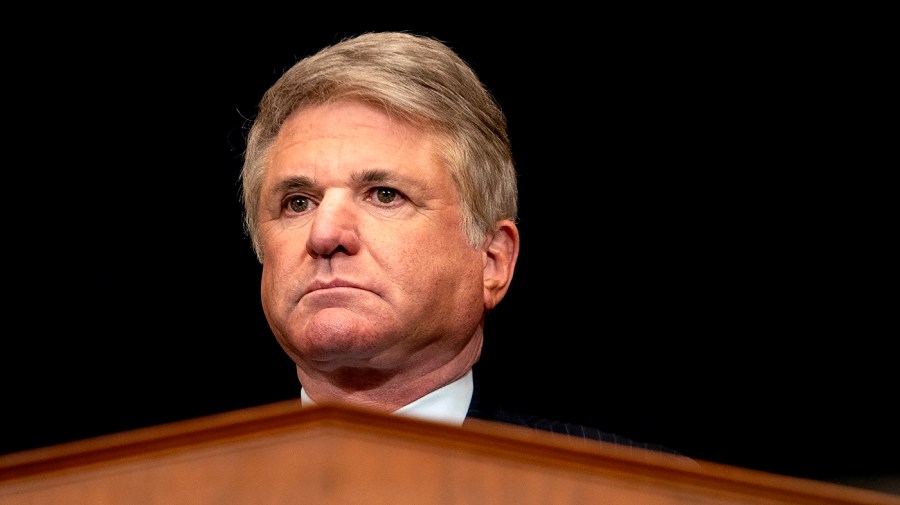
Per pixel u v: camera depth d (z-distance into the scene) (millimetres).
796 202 10078
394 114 4340
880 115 9969
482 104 4637
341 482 1862
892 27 9883
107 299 9844
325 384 4402
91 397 9703
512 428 2062
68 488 1873
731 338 10039
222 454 1900
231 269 9938
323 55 4535
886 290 9938
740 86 10070
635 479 1917
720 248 10094
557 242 10141
